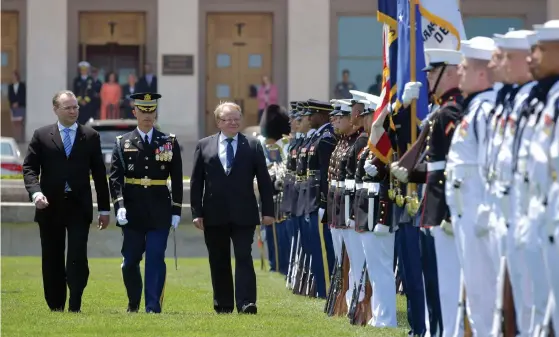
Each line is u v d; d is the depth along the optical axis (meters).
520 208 28.14
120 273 68.12
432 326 34.56
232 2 129.62
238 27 130.25
